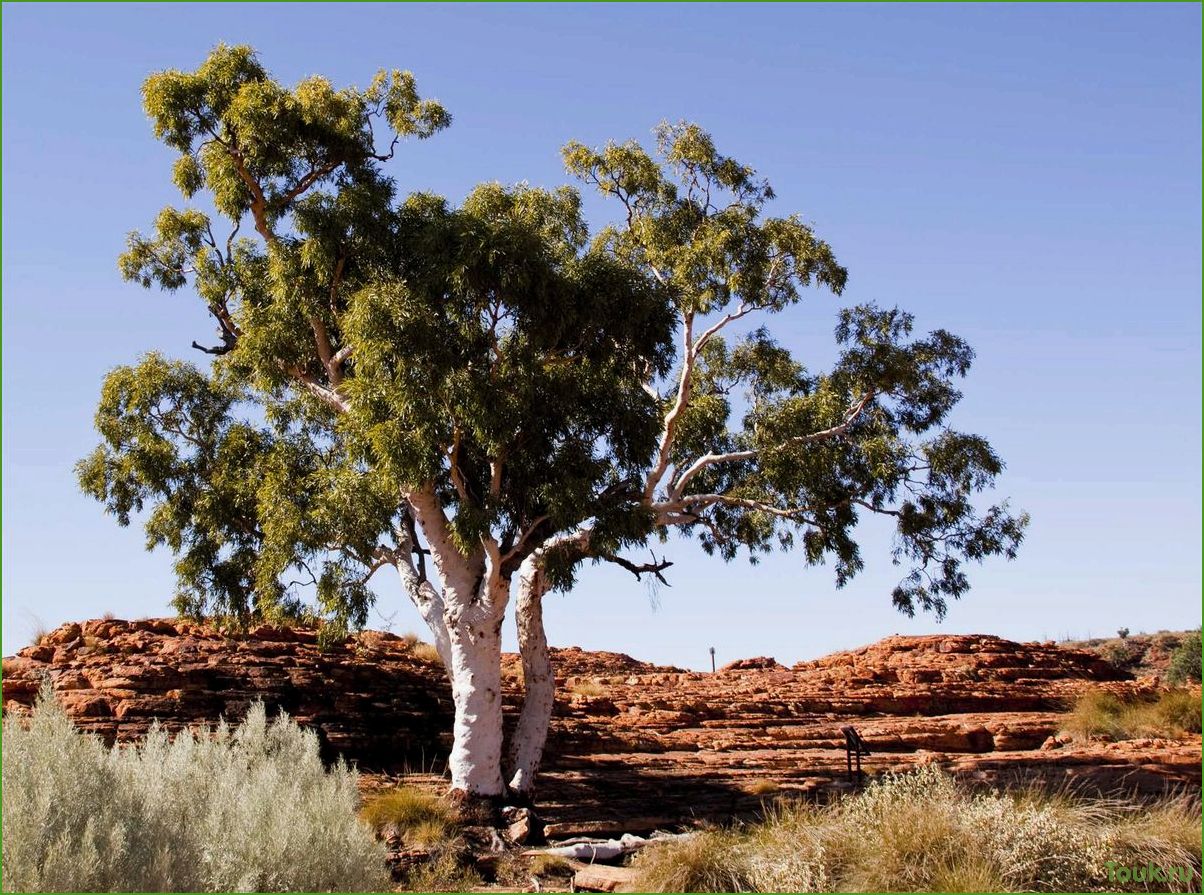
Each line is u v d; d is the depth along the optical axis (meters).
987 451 23.23
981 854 12.38
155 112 19.94
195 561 21.09
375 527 18.94
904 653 39.97
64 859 9.09
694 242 21.62
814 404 22.94
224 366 21.77
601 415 20.28
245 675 22.77
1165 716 32.09
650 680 35.03
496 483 19.45
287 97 20.00
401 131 21.31
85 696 21.12
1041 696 36.53
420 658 27.27
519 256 18.91
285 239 19.95
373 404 18.20
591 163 22.66
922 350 23.03
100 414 21.22
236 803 11.78
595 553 19.59
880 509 23.97
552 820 19.31
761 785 23.09
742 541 25.42
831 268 21.72
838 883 12.55
